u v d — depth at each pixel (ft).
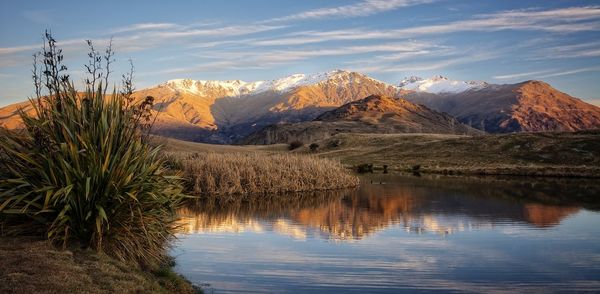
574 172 185.06
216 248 57.88
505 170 198.18
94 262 36.94
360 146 365.61
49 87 44.45
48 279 31.58
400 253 56.34
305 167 130.82
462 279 46.52
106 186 41.39
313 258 53.62
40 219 40.27
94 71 45.16
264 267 49.83
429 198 110.22
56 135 42.60
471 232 69.05
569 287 44.19
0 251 36.04
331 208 93.15
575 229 71.26
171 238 60.54
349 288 43.55
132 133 44.98
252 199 106.32
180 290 39.58
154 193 44.78
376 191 126.11
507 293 42.47
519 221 78.64
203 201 102.01
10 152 42.34
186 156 131.03
